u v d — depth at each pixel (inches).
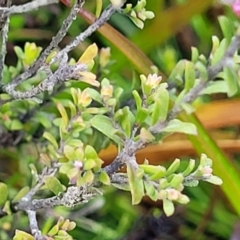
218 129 17.7
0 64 11.4
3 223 13.9
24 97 10.9
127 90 15.7
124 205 17.2
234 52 11.0
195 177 10.9
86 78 10.1
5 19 11.0
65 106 13.8
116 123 10.9
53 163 11.9
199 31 18.3
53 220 14.7
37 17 17.3
